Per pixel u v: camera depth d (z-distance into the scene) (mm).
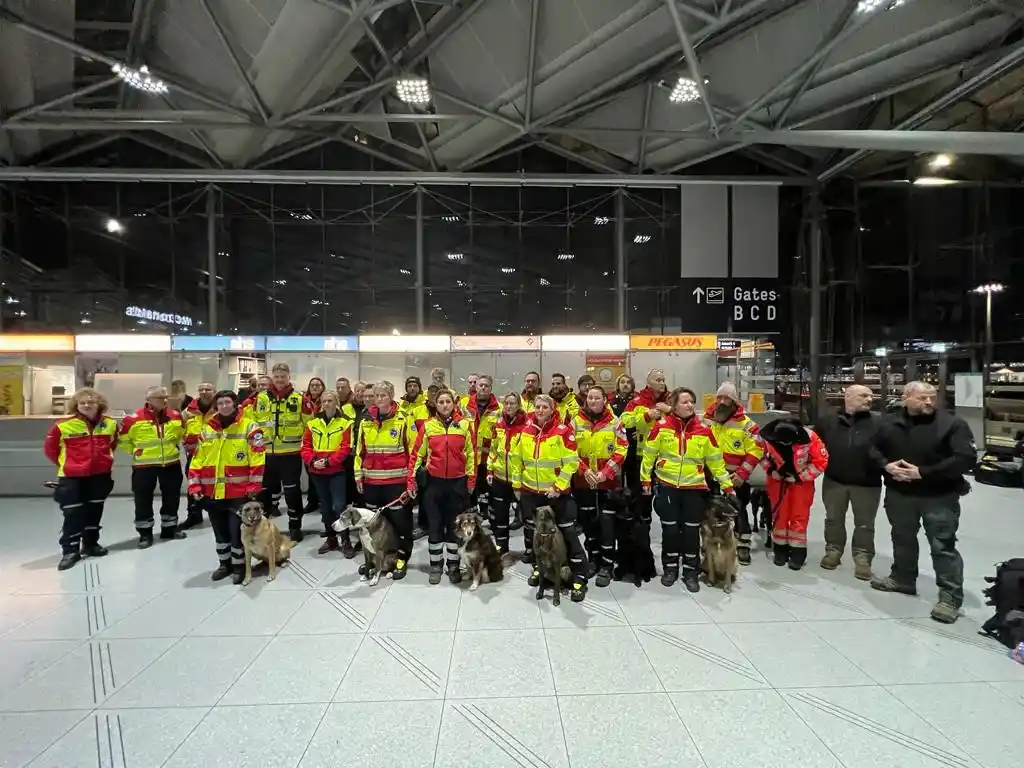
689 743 2297
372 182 13023
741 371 8938
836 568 4465
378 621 3486
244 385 8922
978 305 12711
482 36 9688
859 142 8969
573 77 10078
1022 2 7969
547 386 9156
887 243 13328
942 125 11203
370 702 2596
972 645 3146
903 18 8594
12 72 9547
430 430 4211
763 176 13062
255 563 4574
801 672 2855
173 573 4387
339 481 4855
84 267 12797
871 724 2426
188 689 2717
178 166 12953
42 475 7297
